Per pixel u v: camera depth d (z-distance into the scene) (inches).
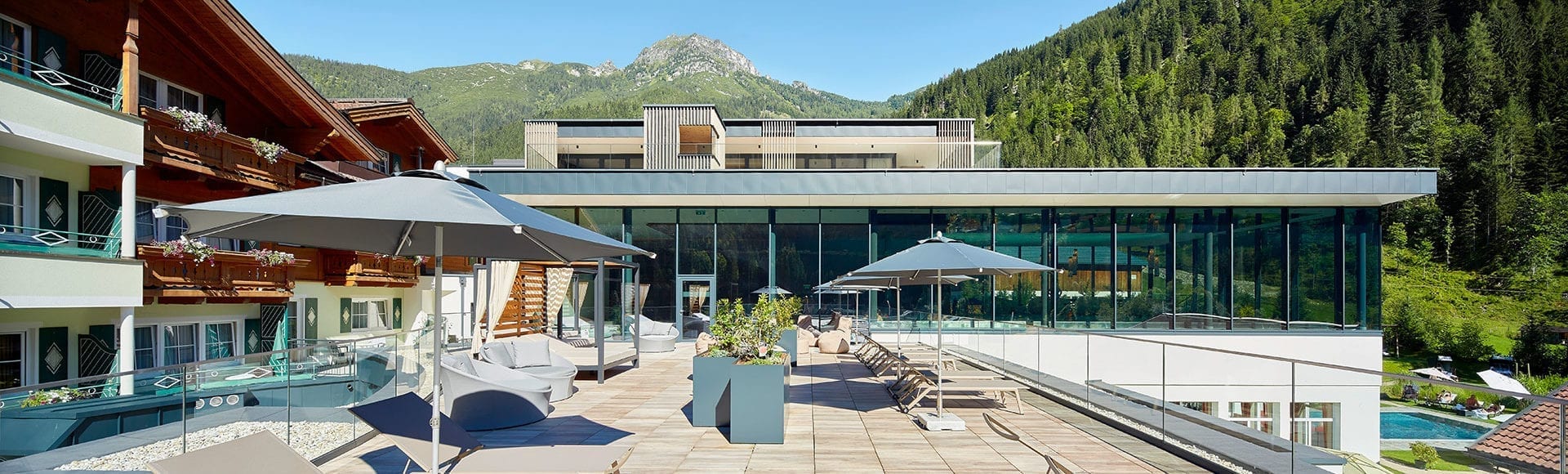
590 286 920.3
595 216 917.8
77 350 458.3
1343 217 888.9
